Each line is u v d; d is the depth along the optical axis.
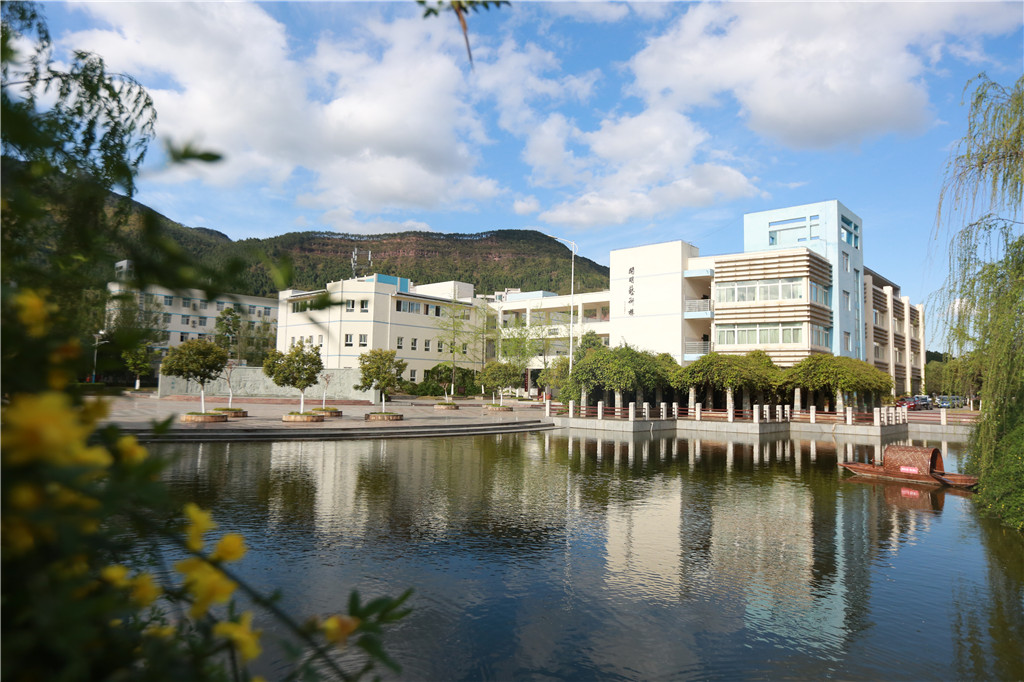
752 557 8.33
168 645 1.10
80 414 1.02
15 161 1.23
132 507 0.99
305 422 25.02
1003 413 10.95
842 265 41.41
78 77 1.93
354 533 8.95
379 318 50.53
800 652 5.40
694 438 28.22
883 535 9.64
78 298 1.40
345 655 5.09
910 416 44.50
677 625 5.95
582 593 6.77
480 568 7.54
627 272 44.53
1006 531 9.95
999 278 10.65
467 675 4.88
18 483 0.77
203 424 22.59
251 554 7.75
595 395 39.12
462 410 40.81
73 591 0.92
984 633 5.83
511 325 58.50
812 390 34.81
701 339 43.38
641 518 10.61
